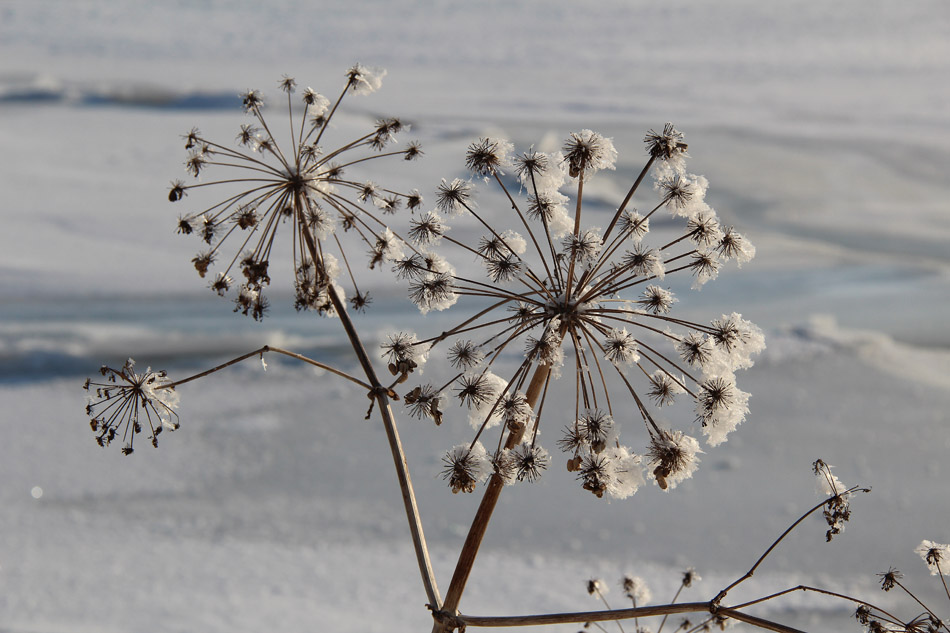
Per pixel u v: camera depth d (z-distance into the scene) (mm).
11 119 45688
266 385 16938
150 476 13227
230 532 11656
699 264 2477
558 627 9008
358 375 17219
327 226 2562
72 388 16656
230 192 32344
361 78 2656
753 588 10133
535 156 2523
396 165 28656
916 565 10680
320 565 10820
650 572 10562
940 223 32844
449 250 21906
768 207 34625
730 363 2445
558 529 11812
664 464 2270
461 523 12070
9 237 27047
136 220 29438
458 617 2113
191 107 50500
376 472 13508
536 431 2326
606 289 2439
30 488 12672
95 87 56781
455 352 2385
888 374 17594
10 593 9641
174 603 9648
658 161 2506
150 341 19203
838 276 25469
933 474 13195
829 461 13672
